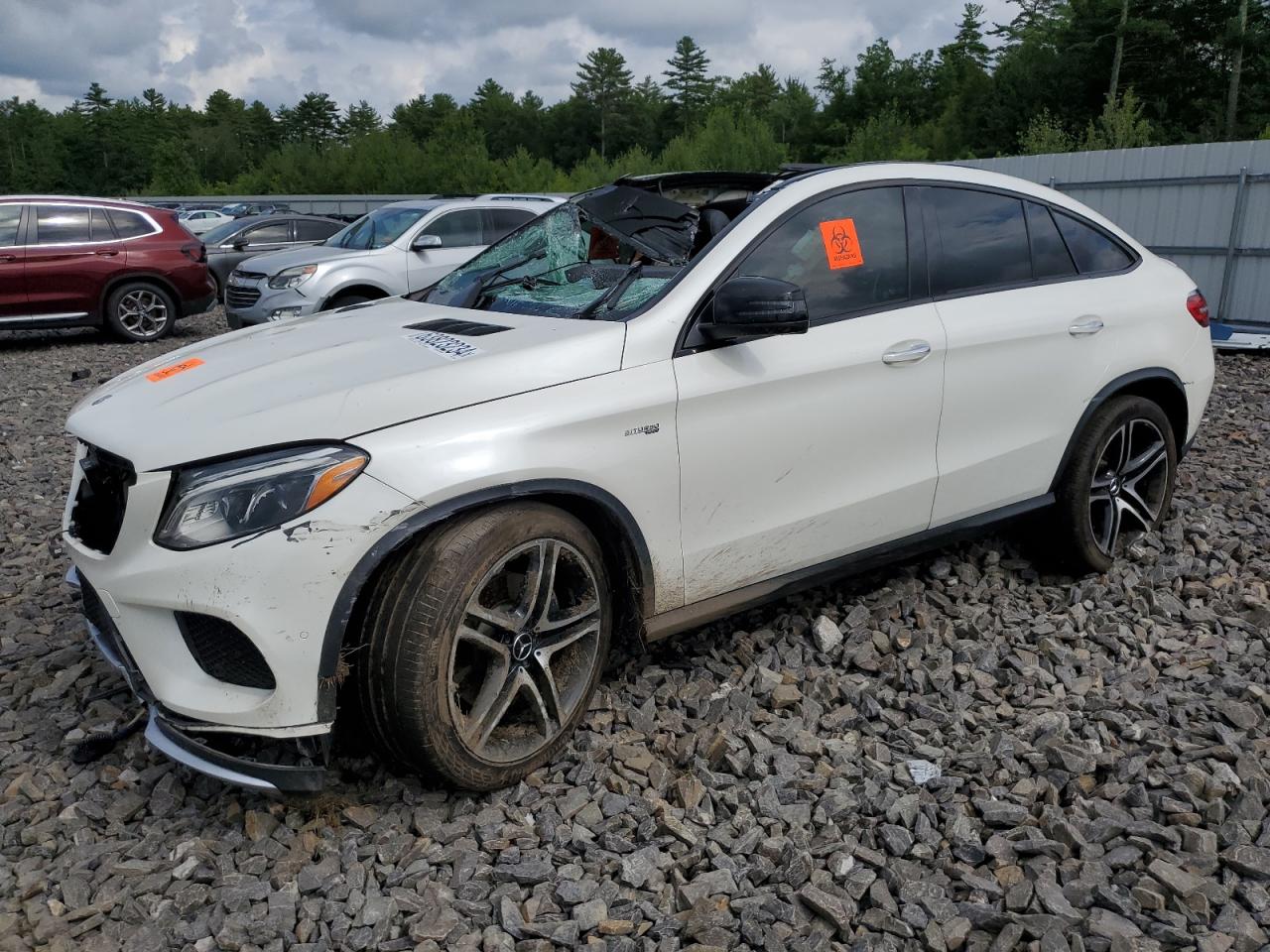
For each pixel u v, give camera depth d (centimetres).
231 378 299
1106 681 357
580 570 302
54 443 733
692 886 256
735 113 12131
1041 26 7994
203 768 264
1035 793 292
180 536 261
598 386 299
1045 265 415
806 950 235
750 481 331
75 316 1266
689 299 323
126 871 266
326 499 258
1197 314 457
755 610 406
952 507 387
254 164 12475
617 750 314
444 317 355
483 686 288
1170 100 6856
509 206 1191
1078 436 417
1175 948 232
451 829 279
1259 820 272
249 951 241
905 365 359
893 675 358
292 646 256
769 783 298
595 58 12988
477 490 273
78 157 13012
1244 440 670
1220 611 409
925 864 267
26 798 300
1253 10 6662
